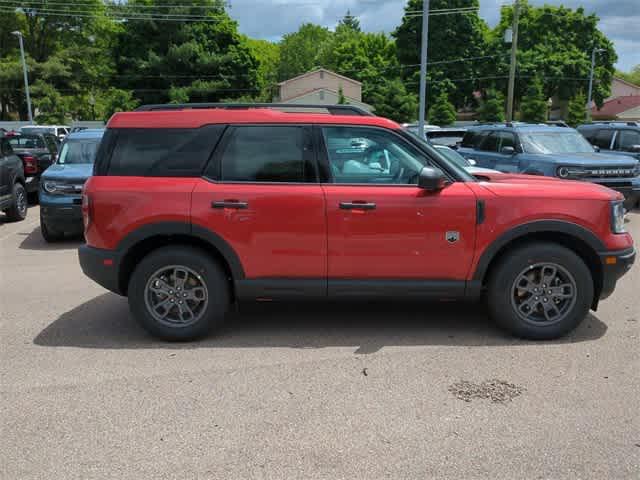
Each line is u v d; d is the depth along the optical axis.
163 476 3.09
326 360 4.59
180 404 3.88
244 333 5.23
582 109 46.34
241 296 4.94
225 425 3.60
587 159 10.38
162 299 4.98
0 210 11.12
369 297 4.91
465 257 4.80
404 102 41.69
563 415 3.69
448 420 3.64
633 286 6.66
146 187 4.83
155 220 4.80
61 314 5.84
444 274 4.85
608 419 3.64
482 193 4.77
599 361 4.53
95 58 54.06
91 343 5.02
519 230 4.76
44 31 54.38
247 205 4.77
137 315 4.97
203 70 49.47
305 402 3.89
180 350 4.84
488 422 3.61
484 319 5.55
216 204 4.77
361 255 4.81
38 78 47.22
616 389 4.05
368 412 3.75
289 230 4.78
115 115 5.00
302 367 4.46
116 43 53.00
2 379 4.29
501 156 11.86
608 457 3.23
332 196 4.76
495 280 4.89
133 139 4.93
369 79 61.75
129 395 4.02
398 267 4.84
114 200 4.83
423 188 4.66
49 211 9.19
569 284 4.87
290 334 5.19
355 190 4.79
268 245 4.81
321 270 4.86
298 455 3.27
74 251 8.96
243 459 3.24
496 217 4.75
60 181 9.19
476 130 13.51
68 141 10.79
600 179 10.17
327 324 5.45
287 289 4.89
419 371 4.37
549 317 4.95
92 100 56.66
